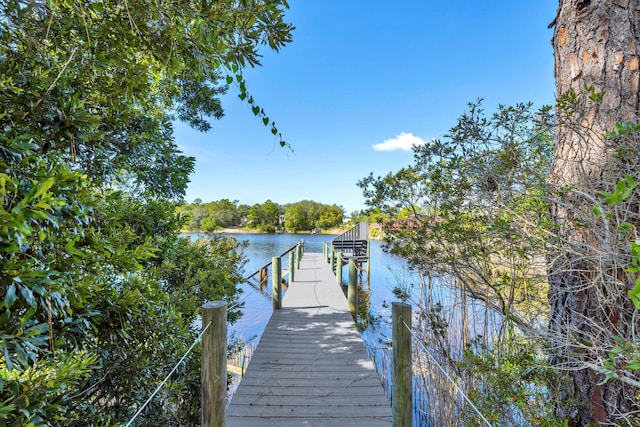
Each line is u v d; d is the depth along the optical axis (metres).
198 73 1.46
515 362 1.69
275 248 22.06
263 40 1.28
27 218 0.74
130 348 1.65
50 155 1.13
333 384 2.48
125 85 1.43
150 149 2.19
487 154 2.04
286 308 4.65
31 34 1.18
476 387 2.14
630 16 1.50
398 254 2.96
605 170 1.42
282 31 1.27
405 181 3.00
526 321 1.88
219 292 3.88
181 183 2.56
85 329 1.33
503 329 2.07
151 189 2.46
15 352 0.76
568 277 1.58
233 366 4.39
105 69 1.38
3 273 0.72
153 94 2.72
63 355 1.11
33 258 0.85
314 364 2.81
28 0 1.08
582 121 1.56
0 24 1.10
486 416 1.62
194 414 2.22
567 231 1.56
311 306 4.76
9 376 0.87
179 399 2.05
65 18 1.18
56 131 1.15
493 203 1.98
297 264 8.42
